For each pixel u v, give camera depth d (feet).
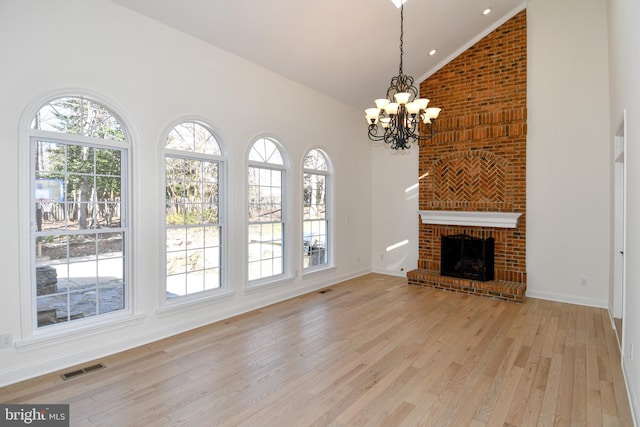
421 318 14.07
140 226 11.39
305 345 11.43
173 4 11.16
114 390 8.62
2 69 8.62
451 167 19.40
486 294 17.02
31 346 9.17
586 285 15.97
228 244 14.20
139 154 11.32
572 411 7.79
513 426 7.27
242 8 11.89
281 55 14.87
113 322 10.73
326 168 20.06
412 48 17.08
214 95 13.52
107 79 10.50
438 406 7.99
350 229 21.38
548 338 12.01
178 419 7.48
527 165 17.26
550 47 16.58
